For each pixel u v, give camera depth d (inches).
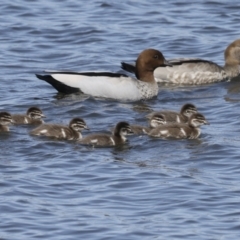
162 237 564.1
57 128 738.2
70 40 1076.5
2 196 621.3
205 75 960.3
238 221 586.6
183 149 718.5
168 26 1119.6
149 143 731.4
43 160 689.0
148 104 875.4
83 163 683.4
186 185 642.8
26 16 1151.6
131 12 1165.7
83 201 617.0
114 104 864.9
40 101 858.8
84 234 567.5
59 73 882.8
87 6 1189.1
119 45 1060.5
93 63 1002.1
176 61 958.4
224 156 701.9
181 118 802.2
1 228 574.9
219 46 1061.8
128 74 976.9
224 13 1163.9
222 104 863.1
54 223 581.9
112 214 596.1
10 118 754.2
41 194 627.2
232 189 636.1
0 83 922.1
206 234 568.7
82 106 844.6
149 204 612.4
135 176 658.2
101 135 725.9
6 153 701.9
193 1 1205.7
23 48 1047.6
